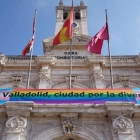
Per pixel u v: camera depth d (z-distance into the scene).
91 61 22.70
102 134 12.26
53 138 12.17
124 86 21.47
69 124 12.34
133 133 12.02
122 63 23.23
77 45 26.34
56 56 25.22
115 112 12.53
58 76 22.23
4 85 21.55
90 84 21.55
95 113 12.73
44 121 12.76
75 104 12.84
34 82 21.78
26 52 20.25
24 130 12.02
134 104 12.72
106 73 22.48
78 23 32.84
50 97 13.70
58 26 31.67
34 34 21.03
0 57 23.09
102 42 19.64
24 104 12.62
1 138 12.06
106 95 13.84
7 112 12.54
